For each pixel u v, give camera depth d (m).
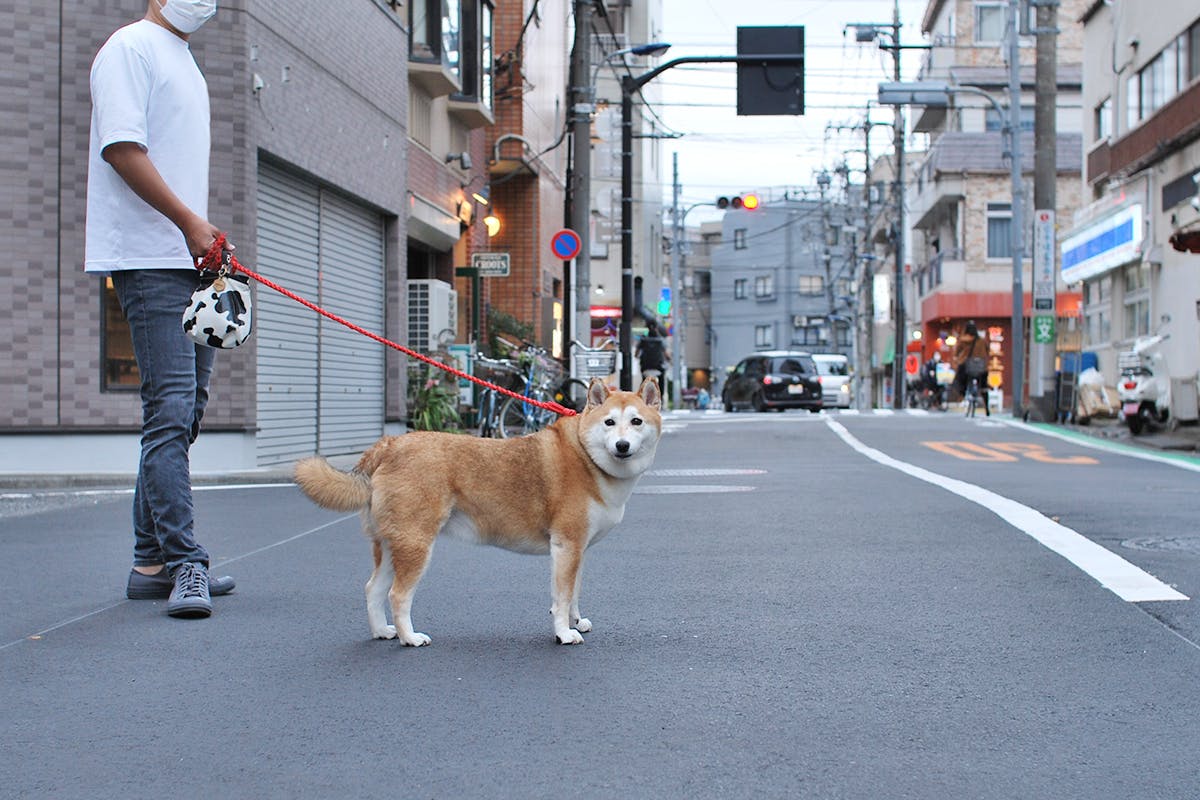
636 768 3.15
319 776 3.10
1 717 3.59
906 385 49.03
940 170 41.19
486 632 4.75
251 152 11.73
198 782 3.05
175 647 4.45
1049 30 24.03
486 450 4.57
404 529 4.44
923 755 3.26
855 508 8.51
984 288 41.19
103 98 4.90
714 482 10.72
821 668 4.17
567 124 21.19
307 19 13.17
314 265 13.82
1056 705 3.72
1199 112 18.95
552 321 26.50
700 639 4.62
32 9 10.84
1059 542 6.74
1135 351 18.31
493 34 21.02
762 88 16.88
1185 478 10.93
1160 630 4.67
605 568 6.16
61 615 4.98
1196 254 19.58
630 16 41.91
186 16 5.17
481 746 3.33
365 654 4.37
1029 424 22.30
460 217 20.12
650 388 4.62
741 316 75.31
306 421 13.52
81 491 10.04
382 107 15.63
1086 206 26.98
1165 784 3.04
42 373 10.87
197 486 10.56
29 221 10.82
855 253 57.12
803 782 3.05
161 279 5.07
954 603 5.22
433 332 16.81
